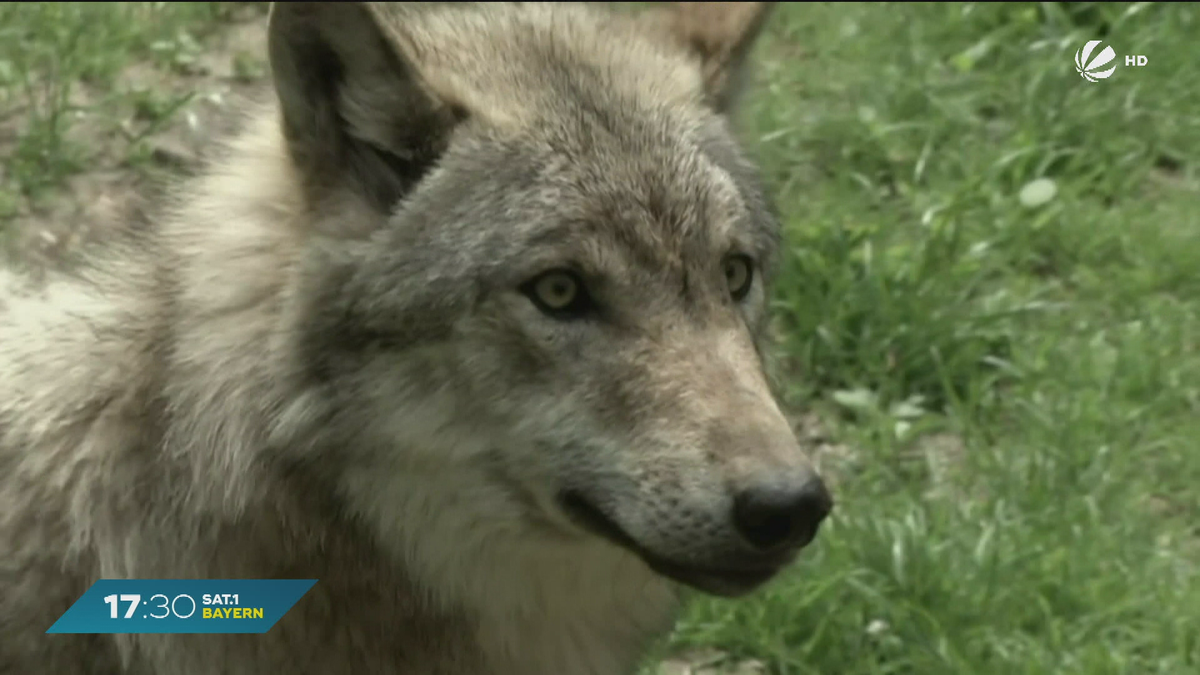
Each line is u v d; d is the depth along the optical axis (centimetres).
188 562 755
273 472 735
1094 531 1130
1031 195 1516
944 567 1078
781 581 1075
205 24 1700
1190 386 1315
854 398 1293
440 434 724
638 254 718
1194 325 1384
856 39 1752
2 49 1555
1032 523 1146
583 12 873
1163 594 1075
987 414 1291
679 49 846
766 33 1775
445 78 747
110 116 1507
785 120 1605
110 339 772
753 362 719
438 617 777
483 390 720
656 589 841
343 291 718
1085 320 1400
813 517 675
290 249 736
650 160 739
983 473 1217
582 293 717
